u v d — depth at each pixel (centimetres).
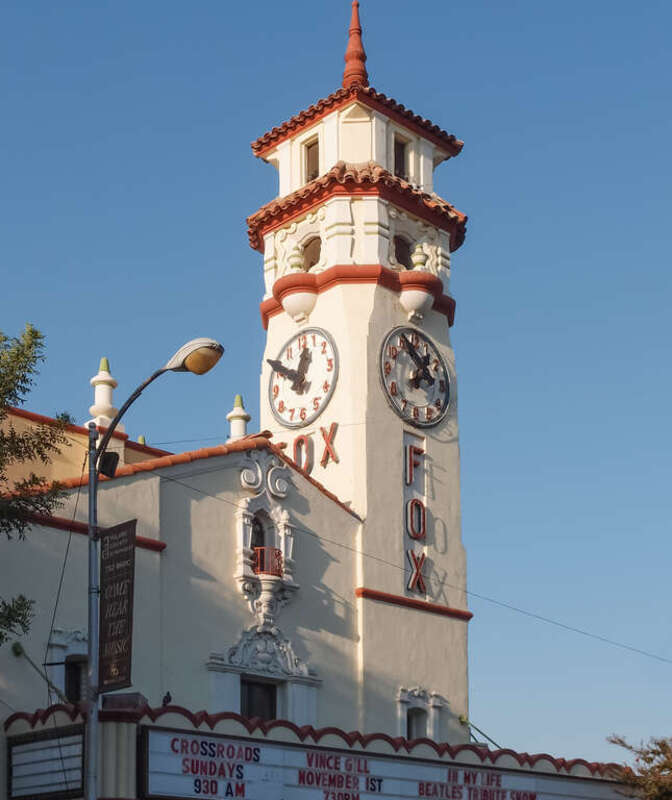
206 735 2844
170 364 2542
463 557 4253
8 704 2991
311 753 3056
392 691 3891
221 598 3556
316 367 4209
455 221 4500
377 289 4219
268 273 4450
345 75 4512
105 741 2684
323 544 3869
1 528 2748
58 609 3147
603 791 3778
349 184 4262
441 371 4347
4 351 2741
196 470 3591
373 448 4078
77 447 3772
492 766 3478
